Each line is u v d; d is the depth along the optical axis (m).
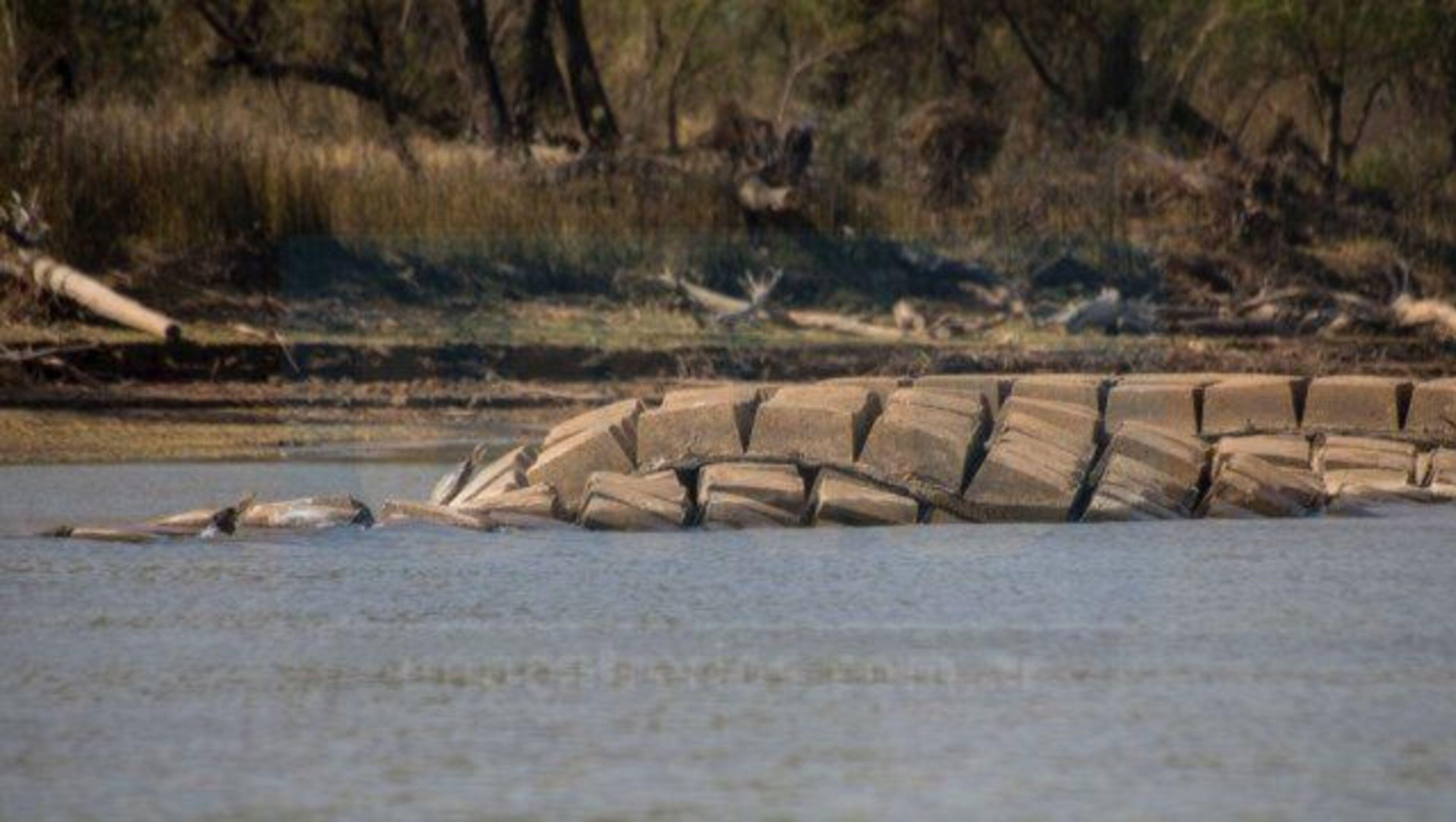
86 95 100.00
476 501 45.84
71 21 103.38
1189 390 50.25
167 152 86.75
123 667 32.84
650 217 92.50
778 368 84.94
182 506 49.09
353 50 111.56
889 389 50.59
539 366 80.50
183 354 76.31
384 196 88.06
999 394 50.41
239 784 26.72
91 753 28.17
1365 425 50.25
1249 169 111.62
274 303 81.94
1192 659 33.19
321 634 35.06
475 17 105.38
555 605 37.09
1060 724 29.58
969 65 122.12
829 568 40.16
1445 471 48.50
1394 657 33.53
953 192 104.44
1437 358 97.75
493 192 90.50
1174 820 25.31
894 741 28.69
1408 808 25.81
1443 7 126.00
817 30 122.69
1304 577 39.72
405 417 71.06
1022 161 109.50
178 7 108.56
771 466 45.47
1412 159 127.62
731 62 124.69
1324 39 125.75
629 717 29.91
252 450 64.38
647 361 82.19
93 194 85.06
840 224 98.06
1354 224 111.50
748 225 95.06
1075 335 93.19
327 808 25.77
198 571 40.25
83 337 76.62
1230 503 46.62
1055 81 123.38
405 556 41.56
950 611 36.69
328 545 42.81
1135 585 38.66
